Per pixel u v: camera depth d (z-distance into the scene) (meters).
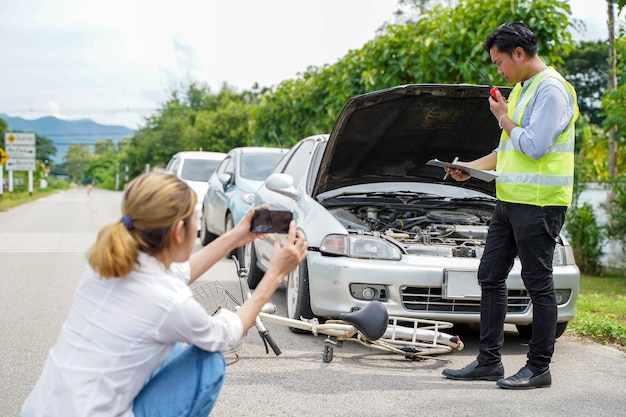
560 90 4.40
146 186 2.38
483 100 5.61
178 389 2.48
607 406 4.27
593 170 14.71
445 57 11.20
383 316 4.62
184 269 2.80
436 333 5.21
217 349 2.51
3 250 11.91
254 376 4.74
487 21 10.55
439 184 6.73
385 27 13.09
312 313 5.80
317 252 5.65
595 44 37.88
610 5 13.83
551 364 5.30
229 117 66.81
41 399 2.37
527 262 4.56
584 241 11.70
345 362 5.16
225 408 4.10
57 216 22.16
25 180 65.25
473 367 4.78
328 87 14.34
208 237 12.32
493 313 4.75
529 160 4.49
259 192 8.01
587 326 6.38
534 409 4.18
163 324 2.36
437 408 4.16
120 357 2.34
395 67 12.05
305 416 3.99
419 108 5.73
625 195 11.16
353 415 4.01
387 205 6.33
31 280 8.65
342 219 6.00
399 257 5.46
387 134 6.02
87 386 2.32
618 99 10.98
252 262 7.80
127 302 2.35
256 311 2.64
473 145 6.20
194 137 67.38
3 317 6.48
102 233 2.34
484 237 5.95
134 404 2.46
